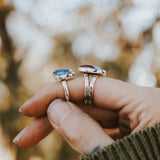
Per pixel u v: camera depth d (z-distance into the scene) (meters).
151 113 0.95
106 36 2.68
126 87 1.03
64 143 2.39
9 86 2.26
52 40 2.61
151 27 2.70
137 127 0.95
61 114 0.93
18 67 2.37
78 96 1.07
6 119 2.20
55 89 1.07
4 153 2.24
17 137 1.18
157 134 0.82
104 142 0.81
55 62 2.53
